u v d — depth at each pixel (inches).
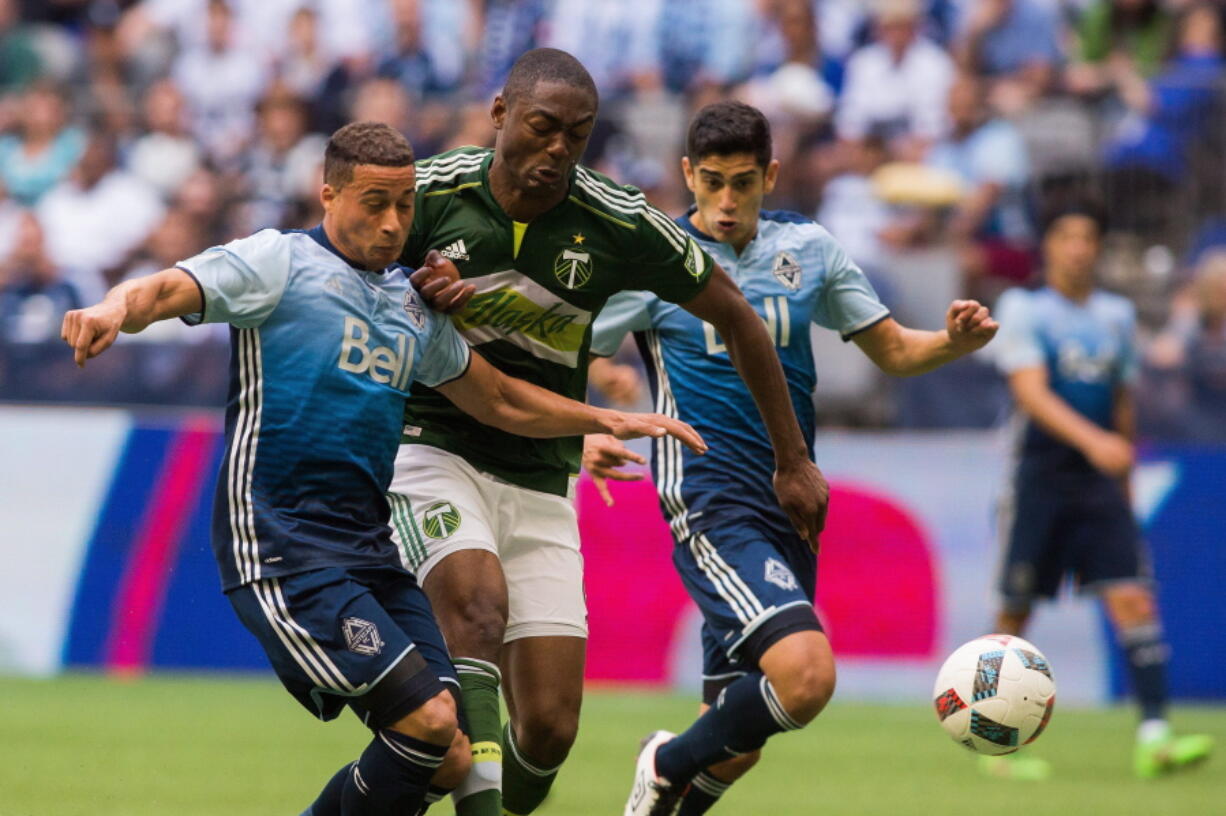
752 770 1061.1
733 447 730.2
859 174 1723.7
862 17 2025.1
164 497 1520.7
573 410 644.7
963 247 1667.1
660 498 743.1
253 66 2018.9
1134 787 1016.2
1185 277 1615.4
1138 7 2000.5
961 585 1478.8
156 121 1834.4
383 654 544.7
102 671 1508.4
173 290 538.6
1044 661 706.8
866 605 1488.7
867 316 757.9
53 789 881.5
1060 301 1177.4
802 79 1905.8
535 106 604.4
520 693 671.1
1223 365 1553.9
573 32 2023.9
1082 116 1782.7
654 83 2005.4
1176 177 1653.5
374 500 581.0
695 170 737.0
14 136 1818.4
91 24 2103.8
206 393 1590.8
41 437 1531.7
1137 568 1142.3
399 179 572.4
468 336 660.7
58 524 1523.1
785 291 746.2
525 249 645.9
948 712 708.0
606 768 1040.8
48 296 1740.9
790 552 734.5
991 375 1537.9
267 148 1829.5
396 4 1985.7
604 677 1491.1
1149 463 1497.3
